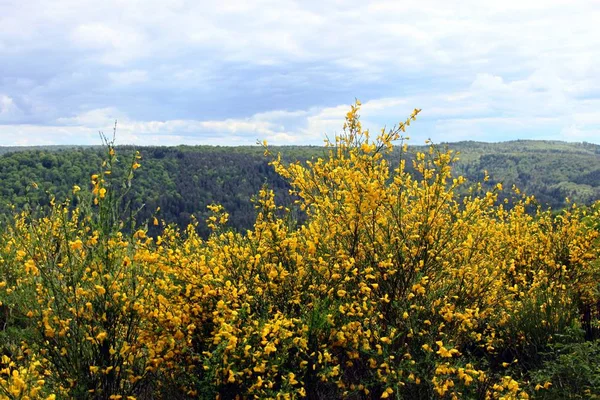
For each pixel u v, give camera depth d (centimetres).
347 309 393
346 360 415
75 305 343
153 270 377
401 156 441
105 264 350
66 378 343
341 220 436
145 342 366
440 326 403
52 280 344
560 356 431
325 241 438
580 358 419
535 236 707
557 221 725
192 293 386
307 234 447
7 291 375
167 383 370
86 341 349
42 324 346
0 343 378
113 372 353
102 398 352
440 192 430
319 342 381
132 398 337
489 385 394
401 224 445
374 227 421
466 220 474
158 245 401
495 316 497
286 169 476
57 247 356
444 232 460
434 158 439
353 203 407
